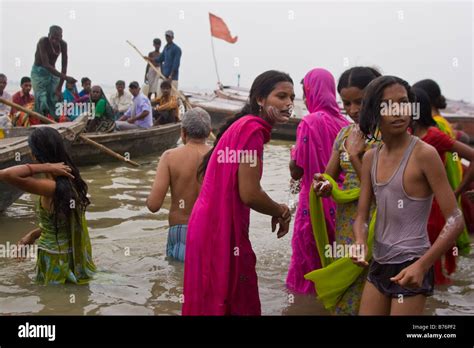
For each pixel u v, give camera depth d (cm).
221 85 2073
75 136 803
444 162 476
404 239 307
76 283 437
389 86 299
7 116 1061
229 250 328
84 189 451
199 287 334
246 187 324
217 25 2028
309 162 421
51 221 436
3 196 611
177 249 496
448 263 466
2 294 413
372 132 309
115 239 552
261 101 338
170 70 1569
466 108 2027
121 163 1036
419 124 460
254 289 342
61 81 1116
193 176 495
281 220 353
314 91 441
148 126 1241
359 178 369
